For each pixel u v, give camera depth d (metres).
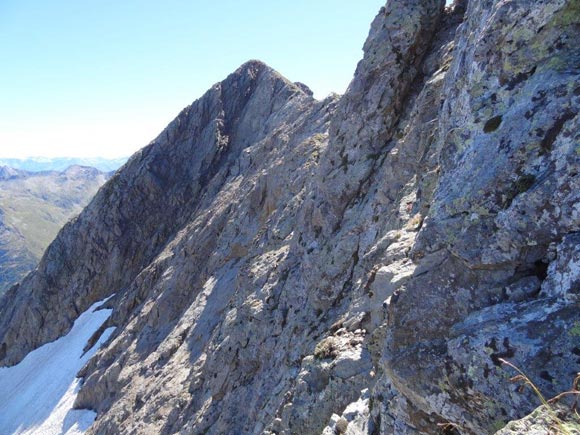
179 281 67.12
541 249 7.39
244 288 39.22
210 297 53.84
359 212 25.80
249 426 26.23
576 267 6.59
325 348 17.72
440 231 8.91
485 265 7.99
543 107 7.96
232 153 106.38
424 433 8.65
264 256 40.91
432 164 17.56
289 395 19.45
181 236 89.75
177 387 41.47
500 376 6.86
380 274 14.65
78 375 75.88
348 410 12.68
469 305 8.13
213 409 31.58
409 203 19.00
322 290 24.84
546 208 7.21
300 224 33.78
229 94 118.88
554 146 7.51
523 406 6.50
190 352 46.84
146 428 38.84
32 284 107.69
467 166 8.99
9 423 74.56
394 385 9.06
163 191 108.56
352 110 29.22
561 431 4.96
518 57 8.95
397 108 27.23
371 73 28.44
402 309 9.11
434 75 22.91
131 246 105.25
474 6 13.84
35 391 79.81
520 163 7.88
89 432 51.56
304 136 61.84
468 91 10.27
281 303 30.75
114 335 77.75
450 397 7.74
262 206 57.72
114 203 107.88
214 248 67.62
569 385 6.03
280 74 114.62
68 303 101.88
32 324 101.44
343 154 28.98
